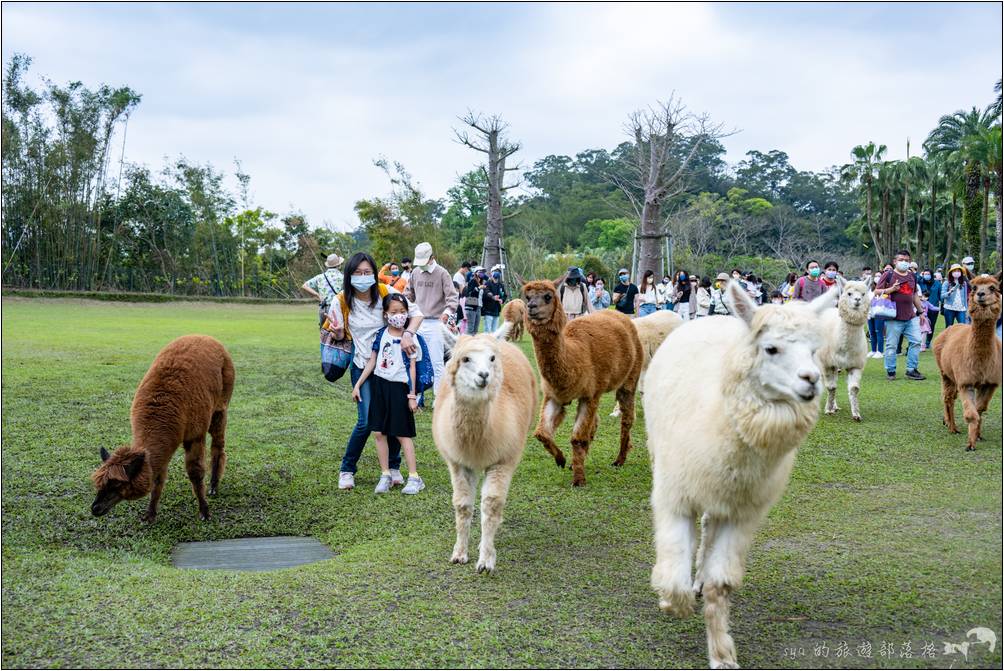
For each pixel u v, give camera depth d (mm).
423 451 7375
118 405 8773
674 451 3711
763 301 17766
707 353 4195
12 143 34562
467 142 25578
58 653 3418
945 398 8055
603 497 5922
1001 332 9398
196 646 3504
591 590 4195
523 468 6789
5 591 4004
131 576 4277
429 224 45156
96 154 37875
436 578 4344
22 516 5273
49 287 36875
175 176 44406
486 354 4426
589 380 6324
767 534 5020
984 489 5980
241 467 6691
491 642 3598
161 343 15352
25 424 7754
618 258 45531
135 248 42281
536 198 79500
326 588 4164
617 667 3426
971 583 4234
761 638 3688
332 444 7504
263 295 46000
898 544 4820
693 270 45500
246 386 10547
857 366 8664
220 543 5164
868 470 6527
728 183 73500
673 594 3537
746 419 3367
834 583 4262
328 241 47312
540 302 6090
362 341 6164
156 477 5332
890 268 11719
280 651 3484
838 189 73312
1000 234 24641
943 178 48031
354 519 5512
